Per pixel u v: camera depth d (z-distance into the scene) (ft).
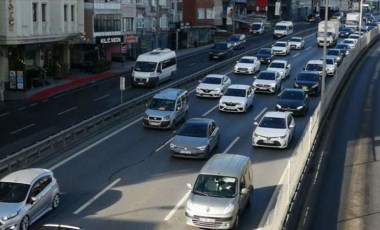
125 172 81.46
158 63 163.32
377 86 161.17
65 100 143.64
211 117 119.55
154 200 70.08
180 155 87.56
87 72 190.90
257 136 94.68
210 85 141.08
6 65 153.79
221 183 62.64
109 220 63.57
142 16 240.94
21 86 146.82
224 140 100.63
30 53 174.09
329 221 62.75
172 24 272.72
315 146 94.32
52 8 174.60
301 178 75.00
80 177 78.84
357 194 71.82
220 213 59.62
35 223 62.44
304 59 214.90
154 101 110.42
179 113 110.83
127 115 118.83
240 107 122.83
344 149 94.22
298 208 65.98
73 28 188.65
